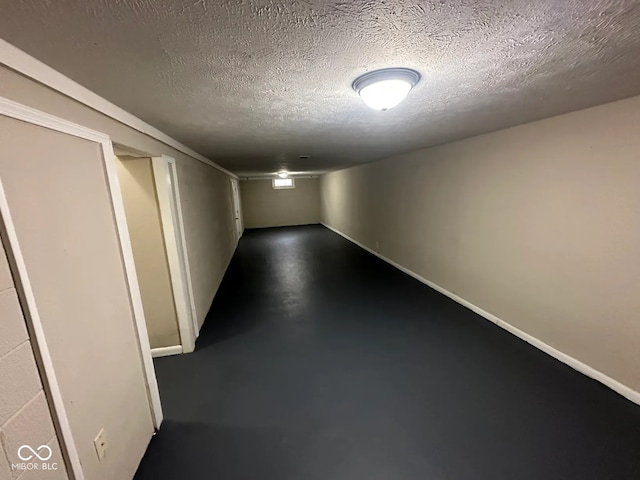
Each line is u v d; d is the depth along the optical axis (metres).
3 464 0.90
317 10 0.79
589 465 1.57
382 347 2.80
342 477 1.57
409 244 4.83
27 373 0.98
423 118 2.14
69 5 0.73
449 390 2.19
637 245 1.89
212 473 1.62
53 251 1.13
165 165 2.53
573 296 2.30
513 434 1.78
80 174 1.32
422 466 1.61
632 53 1.13
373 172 6.01
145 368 1.81
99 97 1.48
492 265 3.10
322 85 1.39
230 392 2.27
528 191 2.59
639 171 1.84
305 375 2.44
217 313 3.74
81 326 1.26
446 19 0.87
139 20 0.81
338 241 7.99
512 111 2.05
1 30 0.84
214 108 1.72
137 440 1.68
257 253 7.04
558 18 0.88
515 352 2.61
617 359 2.05
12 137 0.97
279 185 11.16
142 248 2.64
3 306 0.92
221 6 0.76
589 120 2.06
